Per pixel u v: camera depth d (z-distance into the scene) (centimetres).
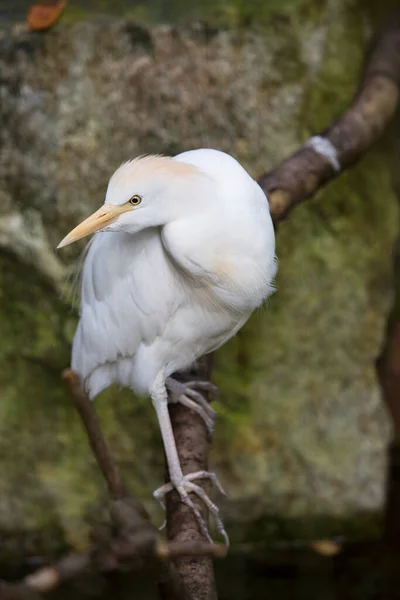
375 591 660
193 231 429
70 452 689
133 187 418
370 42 700
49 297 664
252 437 691
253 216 436
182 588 304
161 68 649
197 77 652
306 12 668
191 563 373
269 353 691
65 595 637
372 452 707
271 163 664
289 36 662
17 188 656
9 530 691
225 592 656
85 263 496
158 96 650
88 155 651
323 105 684
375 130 615
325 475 701
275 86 661
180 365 494
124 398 679
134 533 259
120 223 425
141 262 461
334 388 705
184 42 648
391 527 724
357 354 711
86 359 502
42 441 690
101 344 491
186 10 670
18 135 652
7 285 673
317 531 707
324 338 702
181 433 486
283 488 696
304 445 700
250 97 657
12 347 680
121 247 468
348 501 705
